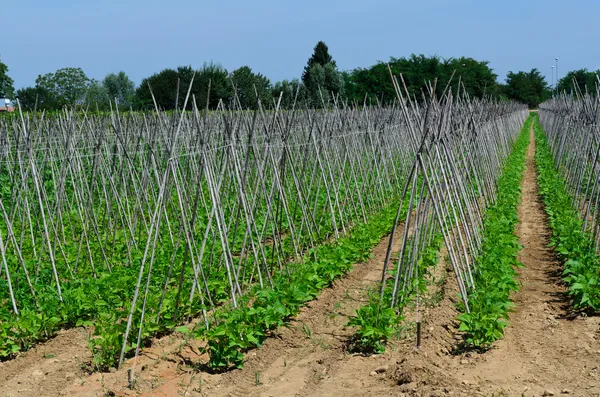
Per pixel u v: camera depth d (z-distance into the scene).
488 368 7.75
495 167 26.77
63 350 8.78
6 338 8.63
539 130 67.81
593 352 8.10
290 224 12.70
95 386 7.50
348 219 17.89
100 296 9.90
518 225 18.44
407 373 7.34
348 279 12.27
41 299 9.84
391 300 9.74
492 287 10.10
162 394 7.26
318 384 7.52
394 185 22.97
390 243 9.29
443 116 10.84
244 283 11.30
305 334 9.30
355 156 21.61
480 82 51.94
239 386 7.57
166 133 15.34
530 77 102.88
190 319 9.90
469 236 12.21
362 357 8.27
